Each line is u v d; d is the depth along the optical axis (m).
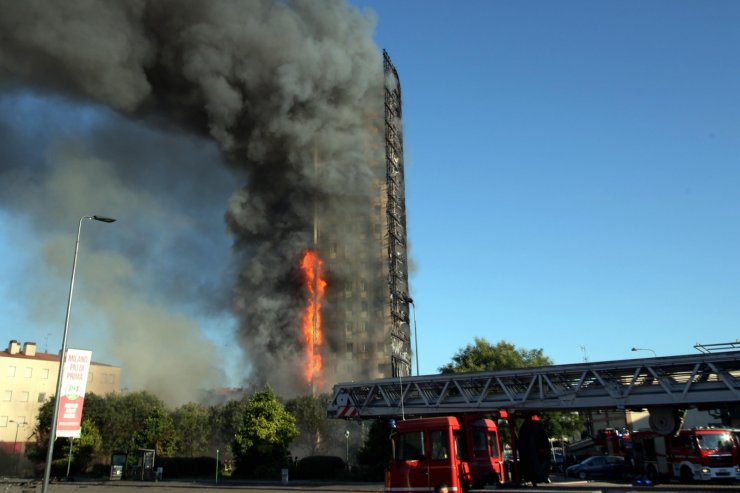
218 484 43.66
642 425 73.44
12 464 90.12
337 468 47.78
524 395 34.94
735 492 14.00
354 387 41.88
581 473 39.12
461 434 14.69
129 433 72.12
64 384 22.52
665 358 30.72
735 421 42.25
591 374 33.38
